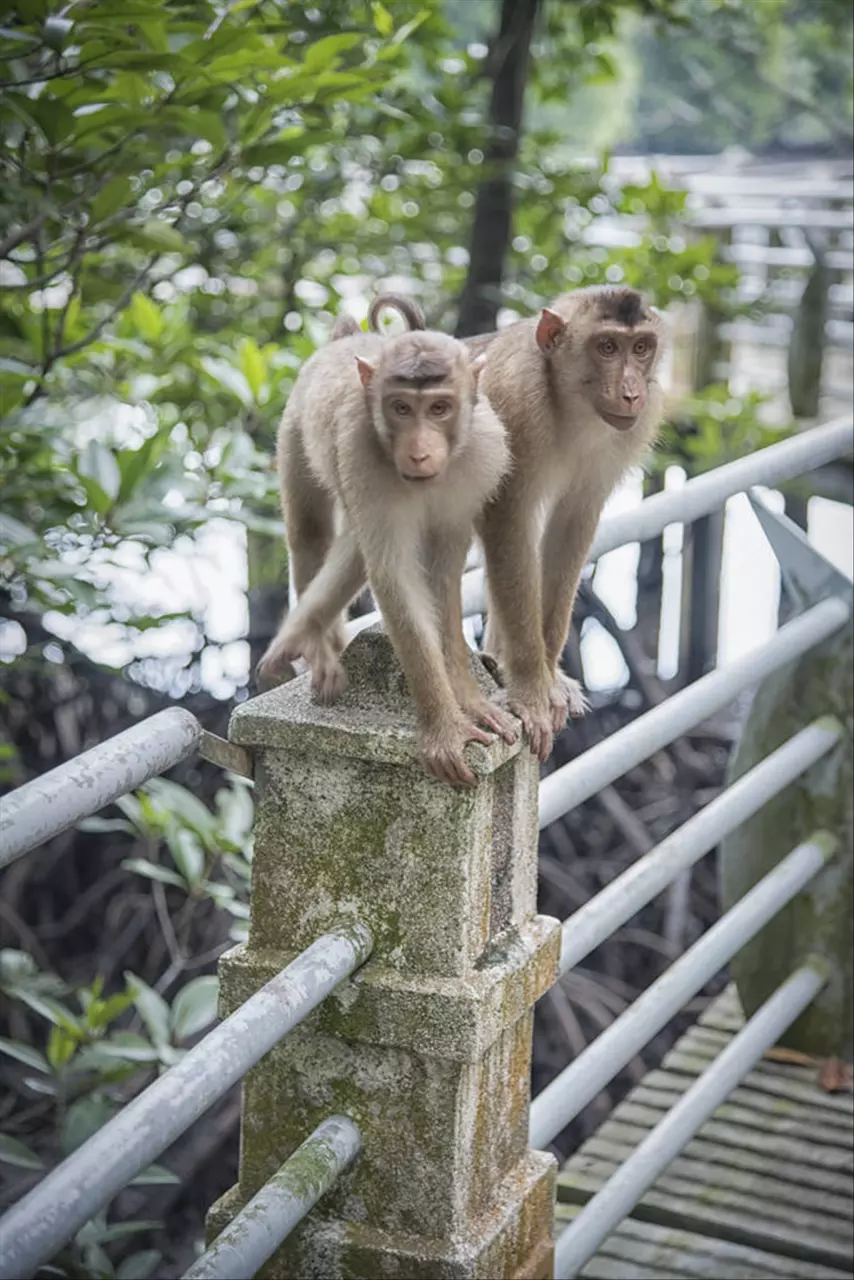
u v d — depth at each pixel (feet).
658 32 22.47
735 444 24.21
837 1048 13.70
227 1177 20.52
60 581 12.29
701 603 31.76
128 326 17.10
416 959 7.98
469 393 9.16
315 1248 8.28
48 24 10.63
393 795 7.89
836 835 13.43
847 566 35.99
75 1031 13.70
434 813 7.84
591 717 25.18
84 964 22.52
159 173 12.98
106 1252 19.08
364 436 8.89
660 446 24.21
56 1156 18.16
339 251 22.18
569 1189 12.37
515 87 22.24
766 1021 12.60
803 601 13.48
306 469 11.09
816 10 38.06
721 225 37.24
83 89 12.01
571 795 9.40
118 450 14.12
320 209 22.38
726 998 15.16
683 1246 11.87
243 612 23.20
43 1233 5.68
